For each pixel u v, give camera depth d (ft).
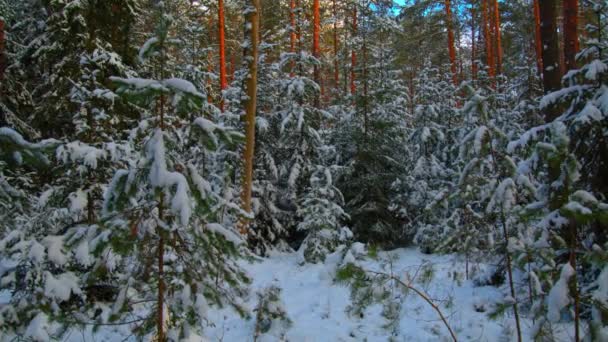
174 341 11.46
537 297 11.94
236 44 64.34
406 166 42.91
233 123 37.11
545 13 23.02
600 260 10.19
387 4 49.80
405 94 43.55
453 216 28.25
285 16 59.06
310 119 39.65
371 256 14.67
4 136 9.18
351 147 41.88
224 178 34.01
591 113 15.24
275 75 43.27
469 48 78.33
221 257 13.17
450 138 42.57
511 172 13.14
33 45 32.09
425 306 20.56
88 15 26.40
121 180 11.57
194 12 53.01
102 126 19.88
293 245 40.34
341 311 20.76
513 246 12.96
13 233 15.29
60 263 14.71
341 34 67.72
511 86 48.49
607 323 9.58
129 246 11.34
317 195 33.94
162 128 11.84
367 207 38.29
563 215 10.37
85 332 16.88
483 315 19.04
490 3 60.49
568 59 23.35
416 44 66.90
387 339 17.80
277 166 40.65
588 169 17.51
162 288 11.74
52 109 26.40
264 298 18.10
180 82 11.25
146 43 11.62
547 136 16.71
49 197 18.34
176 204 10.55
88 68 22.29
